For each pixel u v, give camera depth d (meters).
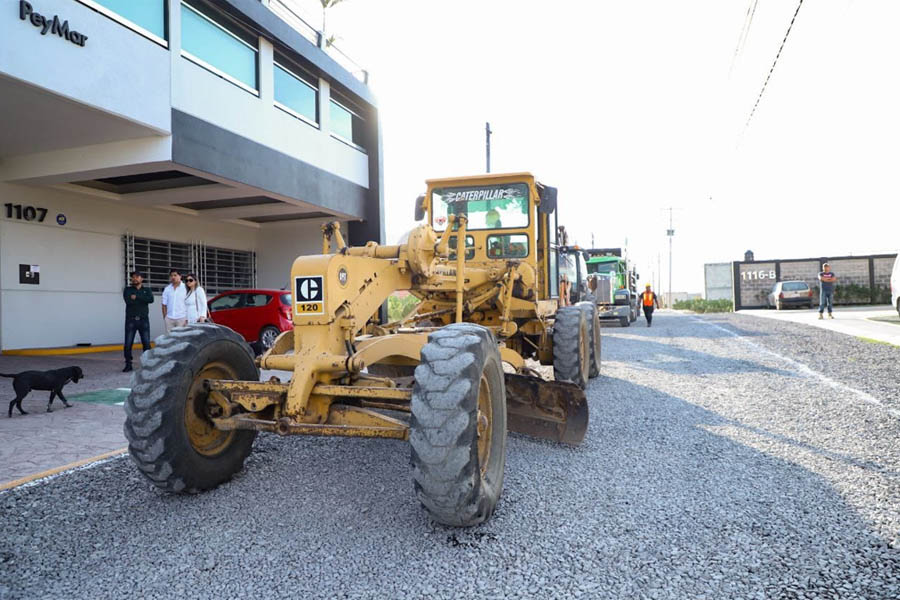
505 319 6.00
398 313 16.30
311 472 4.25
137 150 9.84
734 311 32.28
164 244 14.80
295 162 13.09
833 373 8.00
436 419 2.94
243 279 17.22
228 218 15.61
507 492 3.76
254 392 3.69
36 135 9.55
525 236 6.64
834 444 4.70
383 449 4.82
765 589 2.54
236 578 2.74
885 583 2.57
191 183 12.23
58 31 7.77
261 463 4.46
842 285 31.98
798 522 3.22
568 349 6.76
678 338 13.95
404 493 3.79
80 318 12.68
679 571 2.71
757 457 4.40
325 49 14.89
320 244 16.83
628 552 2.91
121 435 5.28
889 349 10.19
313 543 3.08
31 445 4.95
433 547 3.00
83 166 10.20
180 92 9.87
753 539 3.02
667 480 3.93
